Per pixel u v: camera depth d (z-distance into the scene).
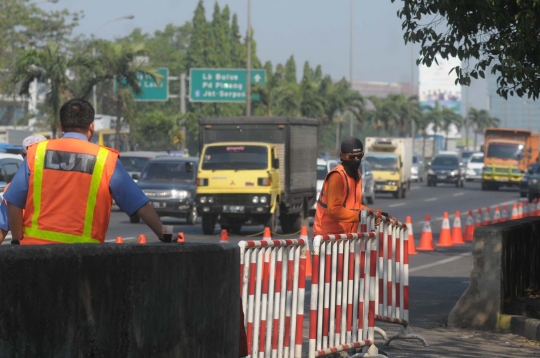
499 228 14.50
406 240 13.02
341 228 11.76
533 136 83.81
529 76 14.70
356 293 11.39
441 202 60.81
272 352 10.09
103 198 7.14
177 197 39.09
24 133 59.59
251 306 9.65
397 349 12.68
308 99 102.12
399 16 15.29
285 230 37.00
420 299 18.14
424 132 153.62
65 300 5.37
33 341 5.12
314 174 39.12
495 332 14.18
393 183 63.84
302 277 10.48
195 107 144.12
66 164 7.09
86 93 59.62
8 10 79.06
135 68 59.53
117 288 5.86
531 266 16.91
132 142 104.31
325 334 10.70
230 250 7.75
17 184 7.12
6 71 76.81
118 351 5.89
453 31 15.21
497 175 80.31
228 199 33.12
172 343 6.62
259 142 34.62
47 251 5.23
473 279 14.50
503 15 14.32
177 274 6.67
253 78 81.88
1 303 4.89
